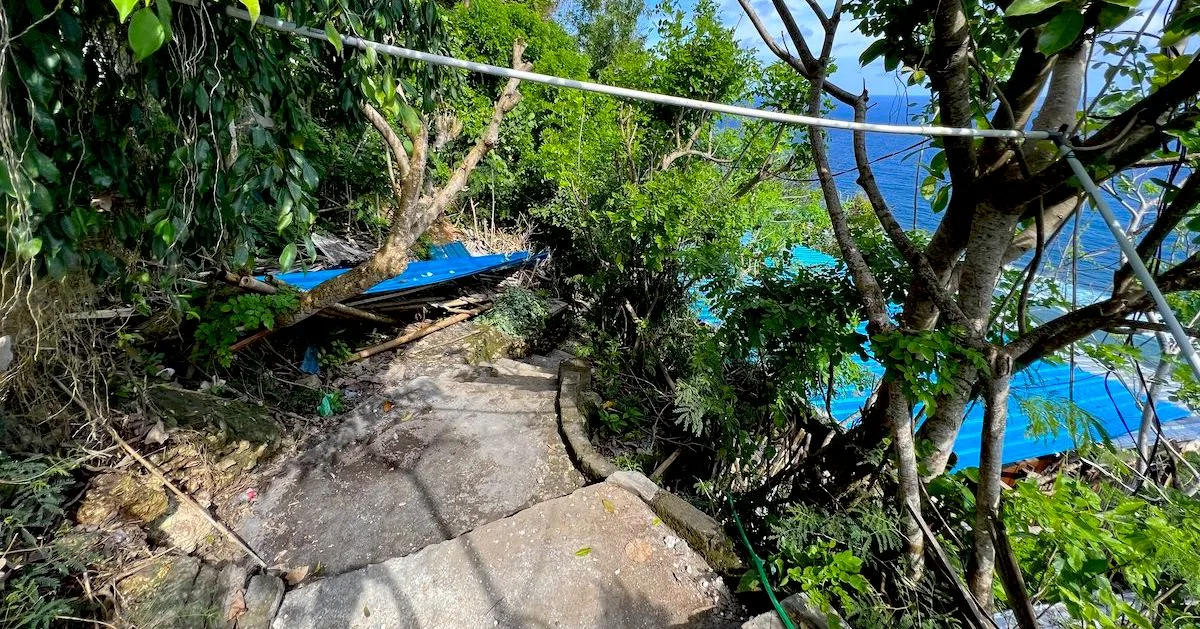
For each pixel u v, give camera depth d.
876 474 2.45
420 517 2.78
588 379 4.32
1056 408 2.05
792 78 5.43
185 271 2.80
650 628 2.12
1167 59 1.38
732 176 6.14
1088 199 1.65
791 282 2.71
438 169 6.32
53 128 1.17
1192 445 4.36
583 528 2.60
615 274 5.05
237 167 1.64
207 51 1.44
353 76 1.83
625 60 7.43
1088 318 1.58
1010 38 1.81
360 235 6.30
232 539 2.48
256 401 3.48
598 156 5.81
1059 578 1.60
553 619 2.13
